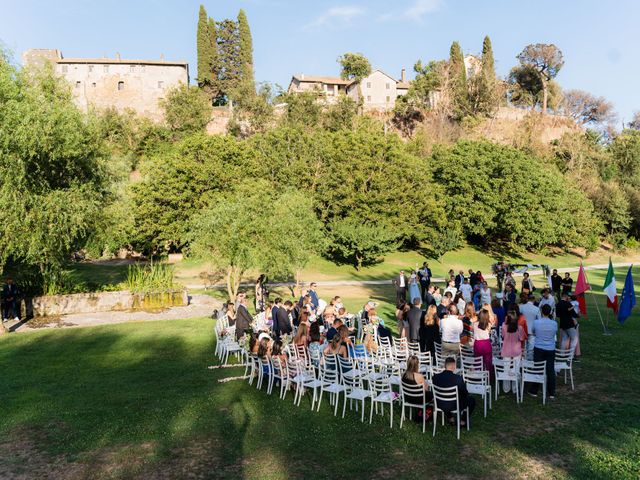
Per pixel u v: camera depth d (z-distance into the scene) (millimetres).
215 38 111750
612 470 8305
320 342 14781
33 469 8711
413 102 102250
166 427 10539
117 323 23609
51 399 12469
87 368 15711
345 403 11352
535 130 99188
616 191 76188
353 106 91375
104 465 8844
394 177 55375
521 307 14531
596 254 72062
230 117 95375
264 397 12500
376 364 13516
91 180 24938
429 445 9484
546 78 118562
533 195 61219
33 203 21562
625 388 12508
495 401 11852
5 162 20594
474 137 95250
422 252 62062
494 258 63250
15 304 24750
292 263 28547
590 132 110500
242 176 53938
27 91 21828
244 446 9578
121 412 11469
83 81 97875
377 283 43438
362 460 8922
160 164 54094
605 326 20625
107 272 45312
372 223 54219
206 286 39281
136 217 50031
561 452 9039
